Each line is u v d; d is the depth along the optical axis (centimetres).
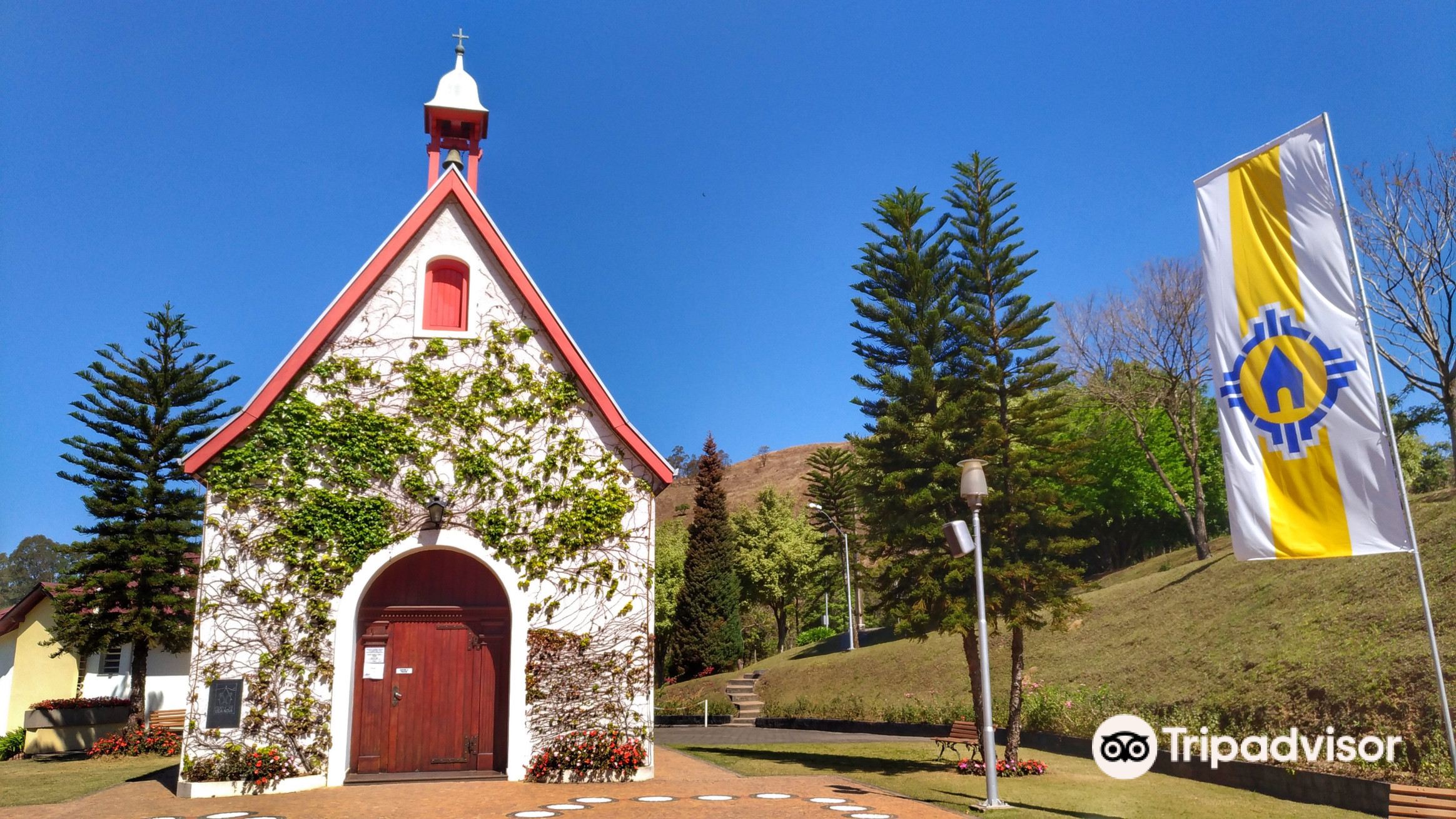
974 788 1419
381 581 1341
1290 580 2220
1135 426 3847
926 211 1844
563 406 1369
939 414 1700
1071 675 2419
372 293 1357
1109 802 1287
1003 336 1764
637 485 1377
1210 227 1095
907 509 1722
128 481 2236
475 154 1530
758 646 5581
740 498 11506
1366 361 966
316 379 1312
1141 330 3766
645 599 1343
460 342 1360
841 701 2975
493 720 1328
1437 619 1584
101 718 2306
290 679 1232
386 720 1302
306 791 1199
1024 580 1620
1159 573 3144
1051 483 1894
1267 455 1020
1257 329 1041
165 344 2303
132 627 2114
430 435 1327
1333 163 1002
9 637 2600
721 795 1198
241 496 1257
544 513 1336
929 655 3041
